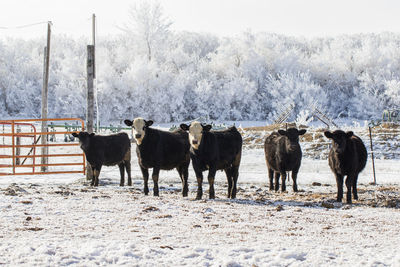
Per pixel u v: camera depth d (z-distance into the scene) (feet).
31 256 15.70
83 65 208.03
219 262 15.62
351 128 101.91
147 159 36.68
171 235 20.21
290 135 41.34
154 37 235.61
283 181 42.73
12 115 220.64
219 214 26.53
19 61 232.94
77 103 201.77
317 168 66.13
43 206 27.20
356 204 34.14
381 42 294.66
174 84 208.13
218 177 55.77
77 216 24.39
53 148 99.04
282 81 203.92
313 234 21.56
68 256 15.72
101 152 46.65
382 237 21.22
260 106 213.46
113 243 17.79
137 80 204.23
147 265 15.14
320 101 195.72
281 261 16.08
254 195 39.14
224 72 228.43
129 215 25.09
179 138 38.91
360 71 221.66
